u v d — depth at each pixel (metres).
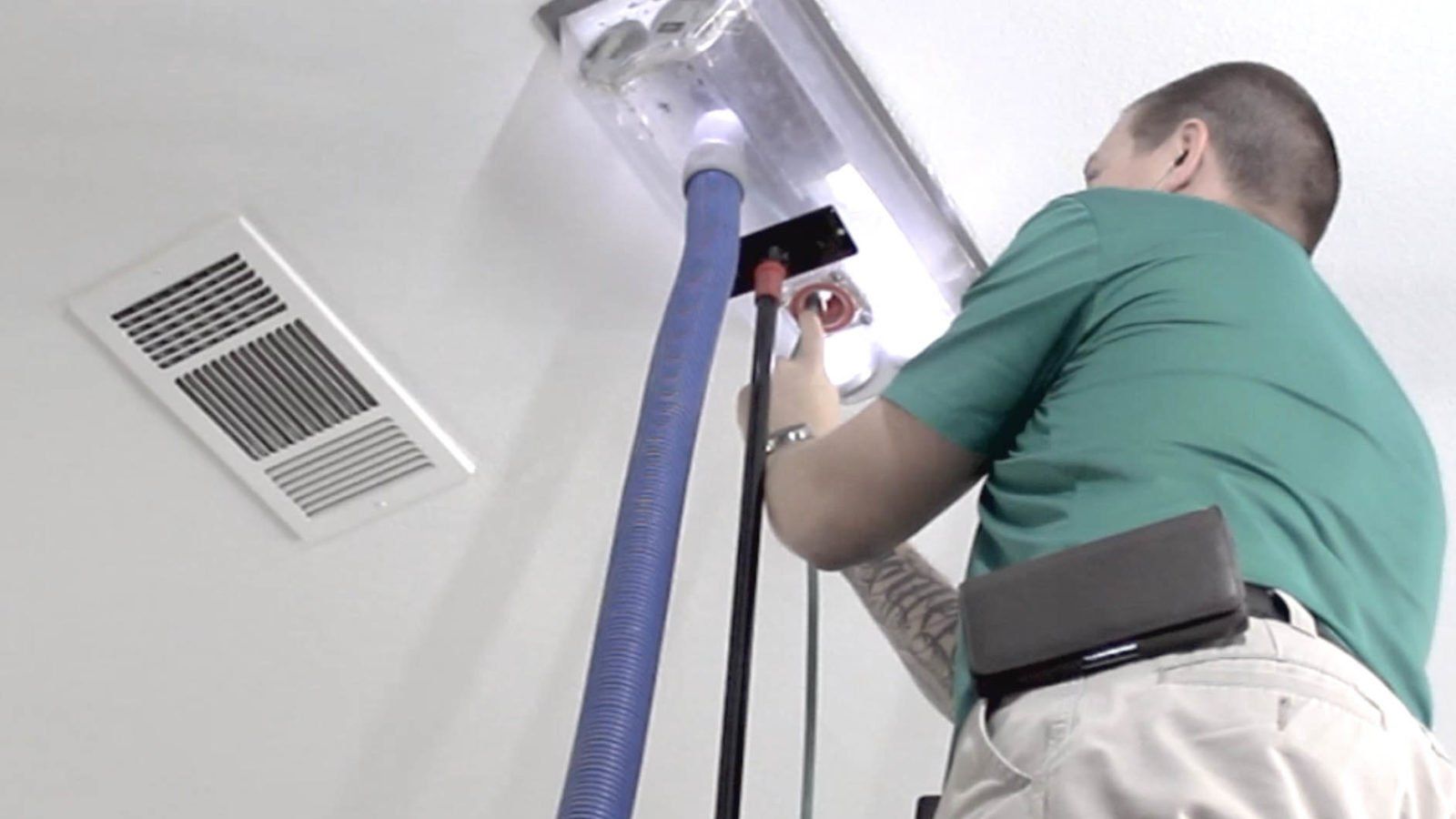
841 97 1.56
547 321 1.80
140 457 1.95
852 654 2.06
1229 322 1.19
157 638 2.12
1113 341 1.19
